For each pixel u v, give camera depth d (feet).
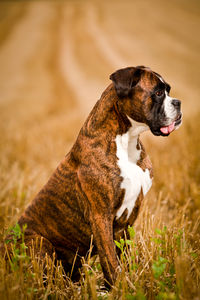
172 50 152.56
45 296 13.73
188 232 18.80
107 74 116.67
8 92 99.81
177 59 140.36
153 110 15.34
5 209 23.58
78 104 81.87
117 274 14.46
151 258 15.06
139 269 14.94
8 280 14.10
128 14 212.84
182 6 241.14
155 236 17.63
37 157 39.17
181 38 173.17
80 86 102.22
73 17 204.23
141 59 136.46
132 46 154.30
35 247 16.08
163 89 15.53
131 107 15.12
